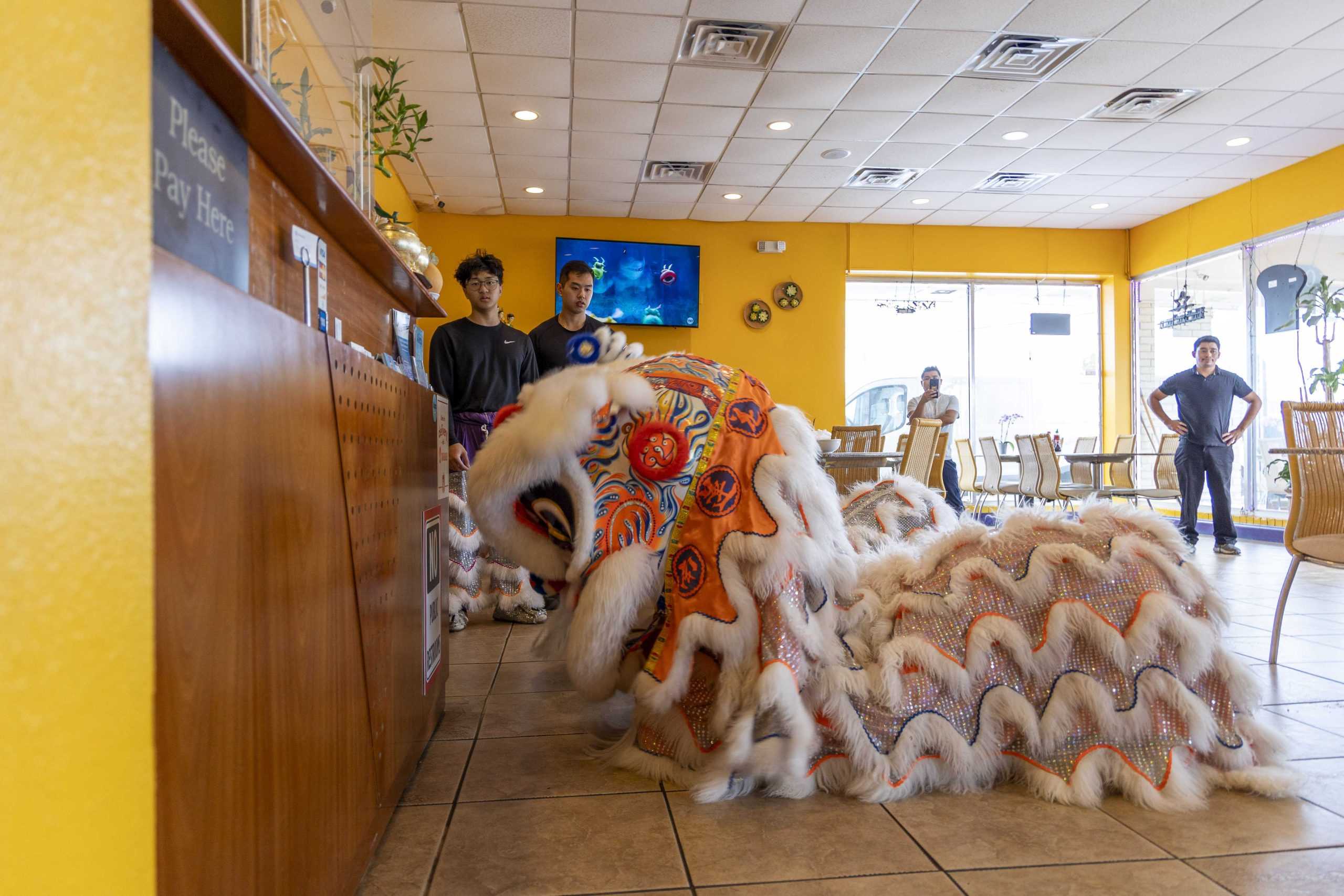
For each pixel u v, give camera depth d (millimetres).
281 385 777
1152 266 8852
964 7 4551
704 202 7961
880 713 1422
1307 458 2371
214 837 603
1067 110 5930
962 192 7793
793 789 1396
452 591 3008
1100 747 1410
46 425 483
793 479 1485
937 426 4266
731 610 1407
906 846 1216
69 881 485
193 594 572
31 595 479
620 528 1475
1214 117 6086
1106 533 1520
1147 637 1406
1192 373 5898
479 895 1080
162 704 522
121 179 503
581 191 7566
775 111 5887
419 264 2150
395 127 3459
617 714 1929
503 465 1473
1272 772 1409
